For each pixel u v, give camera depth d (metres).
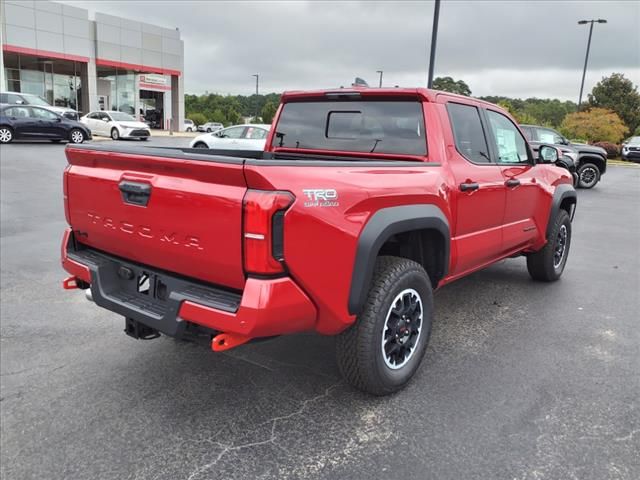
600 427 3.08
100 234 3.29
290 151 4.61
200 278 2.84
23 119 20.47
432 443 2.92
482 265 4.63
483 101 4.57
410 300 3.40
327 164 2.85
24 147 19.80
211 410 3.26
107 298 3.15
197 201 2.66
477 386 3.55
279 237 2.55
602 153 16.86
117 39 37.06
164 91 41.97
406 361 3.44
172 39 40.72
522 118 37.56
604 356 4.04
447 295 5.50
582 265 6.94
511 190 4.65
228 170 2.54
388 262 3.28
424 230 3.63
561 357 4.02
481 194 4.15
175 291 2.80
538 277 5.94
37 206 10.02
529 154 5.23
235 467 2.73
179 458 2.80
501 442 2.93
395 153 3.98
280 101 4.73
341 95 4.24
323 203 2.72
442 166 3.78
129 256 3.20
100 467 2.74
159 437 2.99
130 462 2.78
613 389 3.53
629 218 11.16
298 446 2.90
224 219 2.58
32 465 2.76
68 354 4.05
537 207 5.29
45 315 4.86
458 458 2.79
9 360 3.95
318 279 2.74
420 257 3.74
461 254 3.99
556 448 2.88
